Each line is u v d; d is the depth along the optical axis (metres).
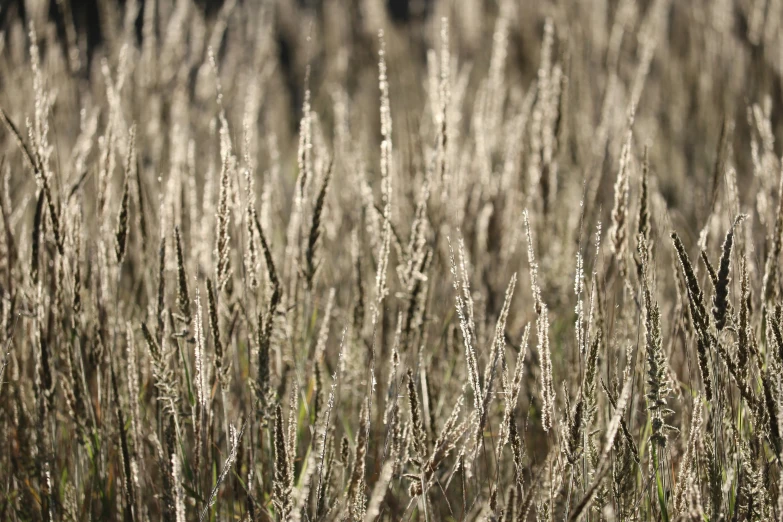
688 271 2.38
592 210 2.66
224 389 2.47
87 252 2.58
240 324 2.54
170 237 2.54
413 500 2.43
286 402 2.53
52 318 2.54
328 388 2.57
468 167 2.72
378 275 2.47
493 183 2.72
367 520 2.36
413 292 2.53
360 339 2.57
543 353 2.39
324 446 2.41
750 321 2.45
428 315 2.58
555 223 2.71
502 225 2.69
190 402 2.49
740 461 2.43
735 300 2.48
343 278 2.70
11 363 2.52
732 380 2.44
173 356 2.50
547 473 2.42
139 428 2.48
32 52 2.49
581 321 2.40
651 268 2.47
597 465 2.43
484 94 2.80
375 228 2.62
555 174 2.66
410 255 2.52
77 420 2.50
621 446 2.42
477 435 2.41
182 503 2.39
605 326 2.49
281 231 2.72
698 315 2.39
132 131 2.49
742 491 2.41
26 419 2.52
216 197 2.77
